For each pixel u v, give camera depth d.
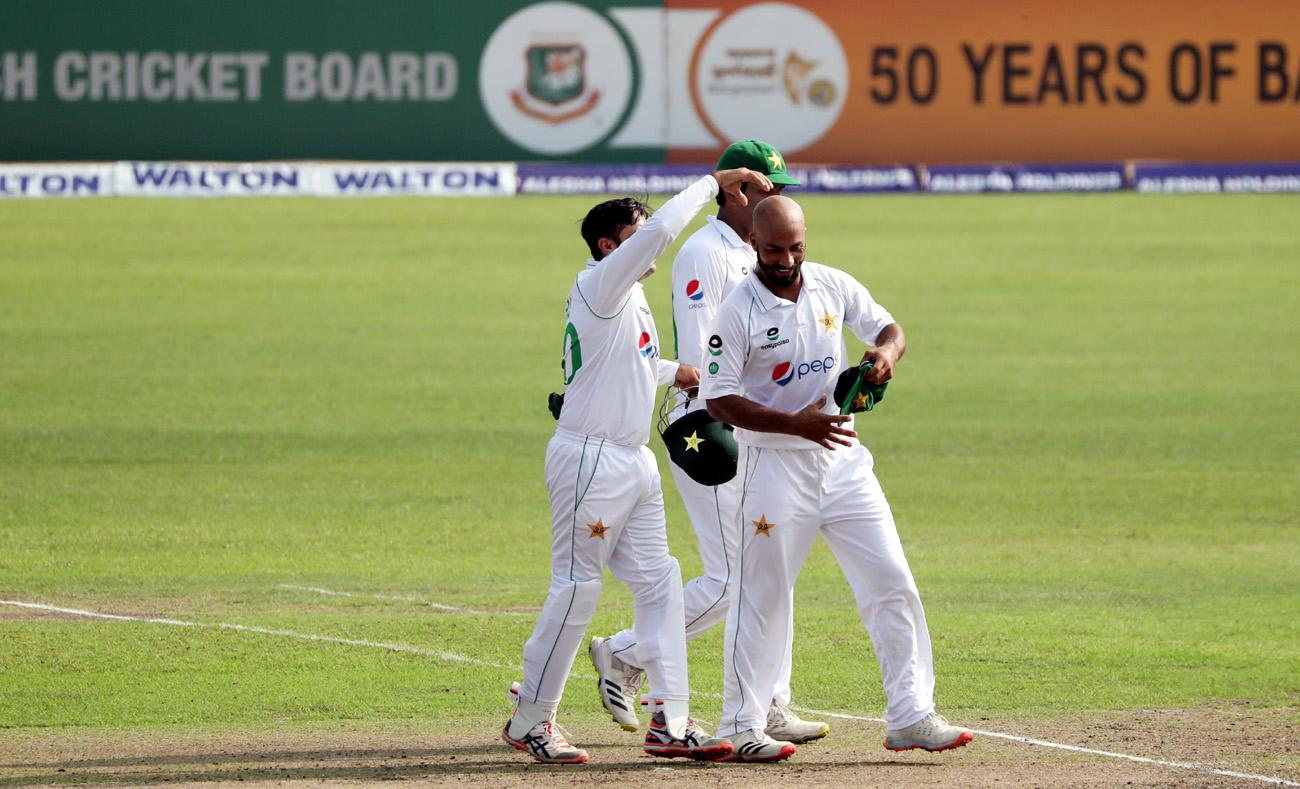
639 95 100.19
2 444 53.06
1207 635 32.12
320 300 77.69
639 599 23.84
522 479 49.44
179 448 53.00
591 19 99.62
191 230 91.44
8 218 92.81
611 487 23.27
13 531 41.97
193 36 98.19
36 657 29.81
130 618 33.12
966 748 24.41
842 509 23.41
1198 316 76.44
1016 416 59.03
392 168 99.88
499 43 99.75
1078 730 25.48
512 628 32.59
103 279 80.38
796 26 100.00
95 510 44.62
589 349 23.09
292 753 24.00
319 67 99.31
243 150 99.38
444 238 90.88
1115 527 43.66
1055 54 100.94
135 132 98.50
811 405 23.23
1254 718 26.20
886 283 81.88
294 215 95.69
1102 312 76.94
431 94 99.94
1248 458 52.69
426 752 24.14
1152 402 61.19
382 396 61.38
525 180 100.31
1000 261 86.81
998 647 31.06
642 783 22.16
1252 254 88.88
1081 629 32.59
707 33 99.88
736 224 25.36
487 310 76.38
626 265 22.66
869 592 23.45
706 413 24.02
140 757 23.66
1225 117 101.31
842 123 101.06
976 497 47.41
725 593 25.11
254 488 47.72
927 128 101.50
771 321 22.98
